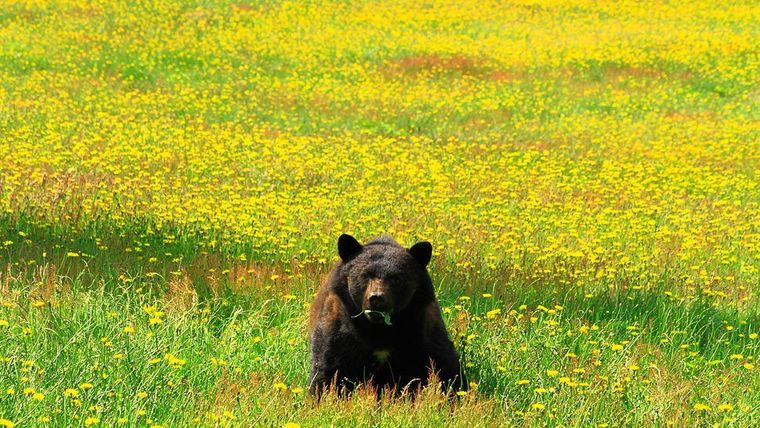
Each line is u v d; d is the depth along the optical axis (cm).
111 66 3378
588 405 786
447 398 756
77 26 4038
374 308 751
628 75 3531
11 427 617
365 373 811
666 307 1152
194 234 1388
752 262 1435
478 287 1190
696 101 3225
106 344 837
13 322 945
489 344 944
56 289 1036
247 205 1560
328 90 3164
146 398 750
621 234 1562
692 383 886
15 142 2147
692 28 4444
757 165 2247
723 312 1163
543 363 925
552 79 3438
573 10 4956
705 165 2255
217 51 3703
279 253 1338
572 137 2592
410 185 1891
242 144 2281
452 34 4294
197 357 899
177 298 1036
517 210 1719
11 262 1197
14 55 3447
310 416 730
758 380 923
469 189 1883
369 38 4097
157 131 2422
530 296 1156
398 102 2977
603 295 1188
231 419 695
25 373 773
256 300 1123
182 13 4425
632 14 4856
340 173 1944
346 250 812
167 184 1750
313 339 826
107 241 1322
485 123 2780
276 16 4497
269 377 862
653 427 768
